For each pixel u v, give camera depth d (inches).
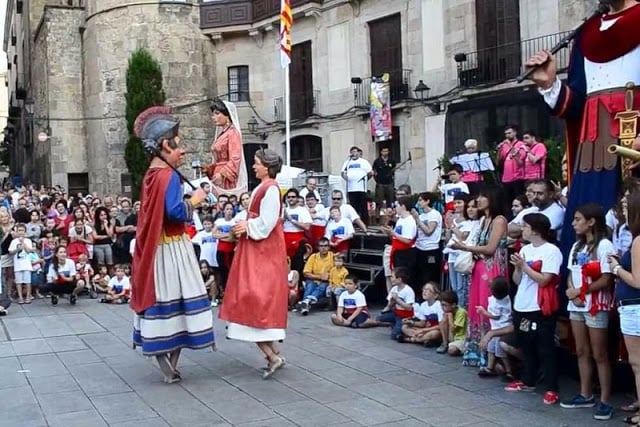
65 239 539.2
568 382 258.2
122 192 1055.6
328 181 638.5
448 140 632.4
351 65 940.0
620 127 223.0
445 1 799.7
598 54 230.8
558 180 465.1
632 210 194.5
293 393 252.5
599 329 216.1
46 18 1190.9
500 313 261.9
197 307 269.6
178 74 1072.8
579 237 225.8
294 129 1028.5
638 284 190.7
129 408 240.1
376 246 467.2
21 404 247.9
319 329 371.2
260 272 272.7
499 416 220.2
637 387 200.5
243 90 1104.8
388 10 879.7
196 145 1082.7
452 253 333.4
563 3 669.3
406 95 849.5
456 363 291.0
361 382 264.8
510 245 279.0
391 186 692.1
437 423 215.0
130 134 1011.3
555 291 235.6
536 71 239.8
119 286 490.3
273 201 272.2
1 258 476.7
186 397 251.3
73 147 1194.0
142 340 266.5
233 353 318.3
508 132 452.1
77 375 286.2
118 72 1081.4
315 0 974.4
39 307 471.2
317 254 434.9
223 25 1085.8
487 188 284.8
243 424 219.6
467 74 760.3
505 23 735.1
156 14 1065.5
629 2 229.1
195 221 497.0
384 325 377.1
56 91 1188.5
